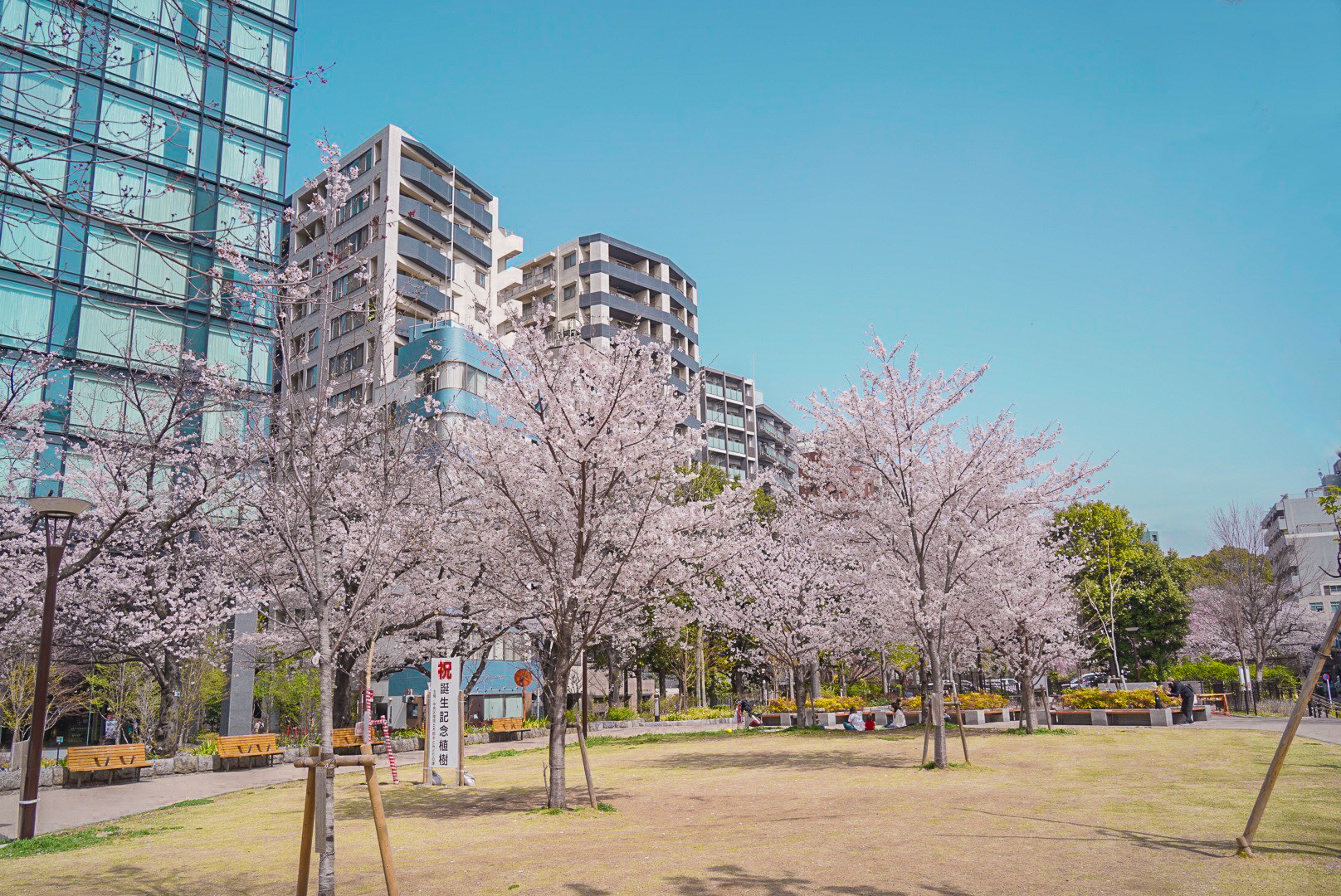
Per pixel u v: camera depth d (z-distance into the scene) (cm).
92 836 1112
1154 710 2617
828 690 4459
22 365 1964
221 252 898
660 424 1291
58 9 686
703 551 1357
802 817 1055
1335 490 2003
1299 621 5075
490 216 5553
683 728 3353
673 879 724
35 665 2353
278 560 1867
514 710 4259
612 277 6831
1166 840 817
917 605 1589
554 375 1247
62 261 2358
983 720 2853
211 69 2611
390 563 1263
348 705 2422
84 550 1905
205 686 2842
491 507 1345
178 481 2044
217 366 1875
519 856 868
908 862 755
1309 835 816
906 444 1723
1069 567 2539
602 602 1262
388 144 4831
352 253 1042
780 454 8469
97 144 709
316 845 618
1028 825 931
